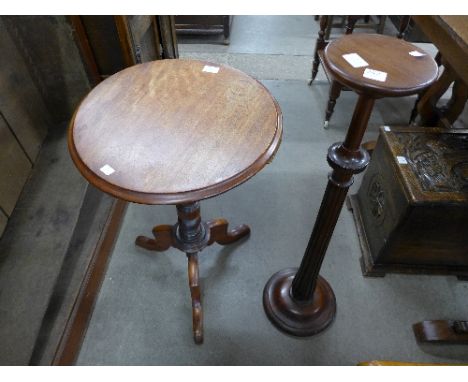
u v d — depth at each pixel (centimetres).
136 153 72
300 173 174
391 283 132
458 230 113
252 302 125
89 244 126
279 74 242
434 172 112
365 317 122
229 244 142
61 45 132
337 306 125
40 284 108
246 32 290
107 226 135
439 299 127
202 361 112
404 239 117
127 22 121
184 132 77
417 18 133
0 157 121
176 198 65
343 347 115
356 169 70
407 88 55
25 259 113
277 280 126
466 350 115
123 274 132
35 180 134
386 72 59
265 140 75
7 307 103
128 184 66
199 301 116
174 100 85
